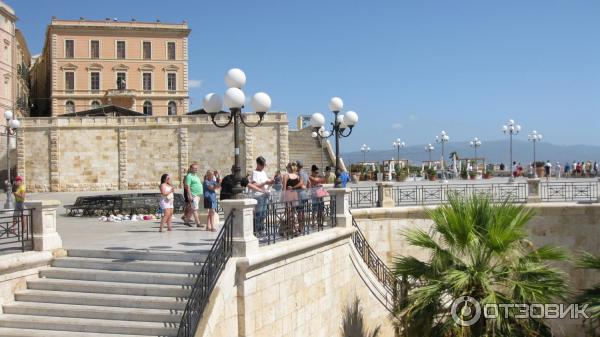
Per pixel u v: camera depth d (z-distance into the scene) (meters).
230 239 10.23
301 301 12.34
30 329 9.73
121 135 43.66
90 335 9.37
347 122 17.30
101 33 72.19
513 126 42.47
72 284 10.49
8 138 27.88
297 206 13.39
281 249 11.20
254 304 10.40
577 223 21.17
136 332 9.32
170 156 43.47
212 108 11.72
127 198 22.48
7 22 61.12
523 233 12.97
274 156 42.41
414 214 21.61
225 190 13.48
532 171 45.62
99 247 11.99
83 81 71.94
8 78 61.56
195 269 10.52
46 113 80.44
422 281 13.80
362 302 16.06
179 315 9.45
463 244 13.03
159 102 74.12
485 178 46.06
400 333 14.54
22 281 10.60
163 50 74.06
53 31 70.88
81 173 43.38
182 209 22.86
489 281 12.59
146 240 13.43
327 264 13.84
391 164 47.47
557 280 12.78
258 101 12.01
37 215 11.25
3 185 46.47
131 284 10.32
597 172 45.25
